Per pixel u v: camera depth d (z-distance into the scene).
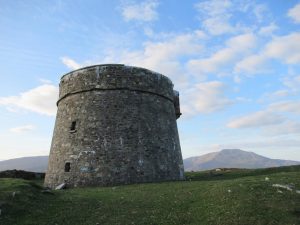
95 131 27.59
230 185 18.78
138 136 27.80
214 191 18.20
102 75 28.97
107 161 26.48
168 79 32.62
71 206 17.16
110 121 27.78
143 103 29.20
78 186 26.14
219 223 13.84
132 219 15.15
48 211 16.14
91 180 25.98
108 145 26.98
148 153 27.80
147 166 27.25
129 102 28.58
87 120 28.17
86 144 27.38
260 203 15.24
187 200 17.59
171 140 30.86
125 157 26.69
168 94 32.09
